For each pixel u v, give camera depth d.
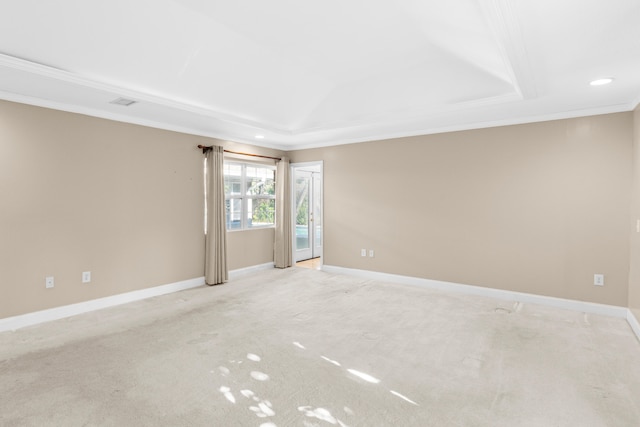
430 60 3.76
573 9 1.91
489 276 4.55
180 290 4.83
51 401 2.18
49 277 3.62
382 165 5.43
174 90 3.71
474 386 2.37
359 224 5.71
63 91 3.30
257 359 2.76
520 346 2.99
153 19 2.83
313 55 3.69
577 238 3.99
